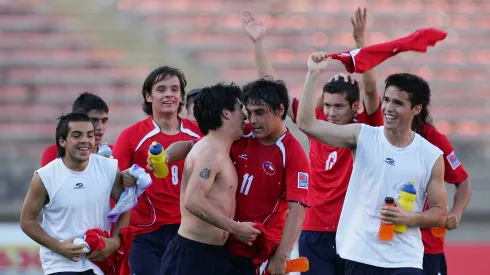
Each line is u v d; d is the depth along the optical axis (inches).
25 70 2645.2
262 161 794.2
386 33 2878.9
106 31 2810.0
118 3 2913.4
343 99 963.3
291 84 2652.6
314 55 766.5
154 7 2920.8
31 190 839.1
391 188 769.6
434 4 2965.1
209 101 780.6
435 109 2625.5
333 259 987.9
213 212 751.1
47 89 2591.0
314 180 1001.5
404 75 773.9
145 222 993.5
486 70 2760.8
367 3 2965.1
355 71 769.6
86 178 848.3
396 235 767.1
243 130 801.6
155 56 2751.0
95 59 2694.4
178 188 993.5
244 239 751.1
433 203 772.6
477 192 2108.8
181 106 1061.8
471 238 2025.1
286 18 2908.5
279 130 796.6
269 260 786.2
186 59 2765.7
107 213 862.5
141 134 997.8
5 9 2827.3
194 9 2925.7
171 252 804.6
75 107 1061.8
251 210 799.1
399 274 762.8
